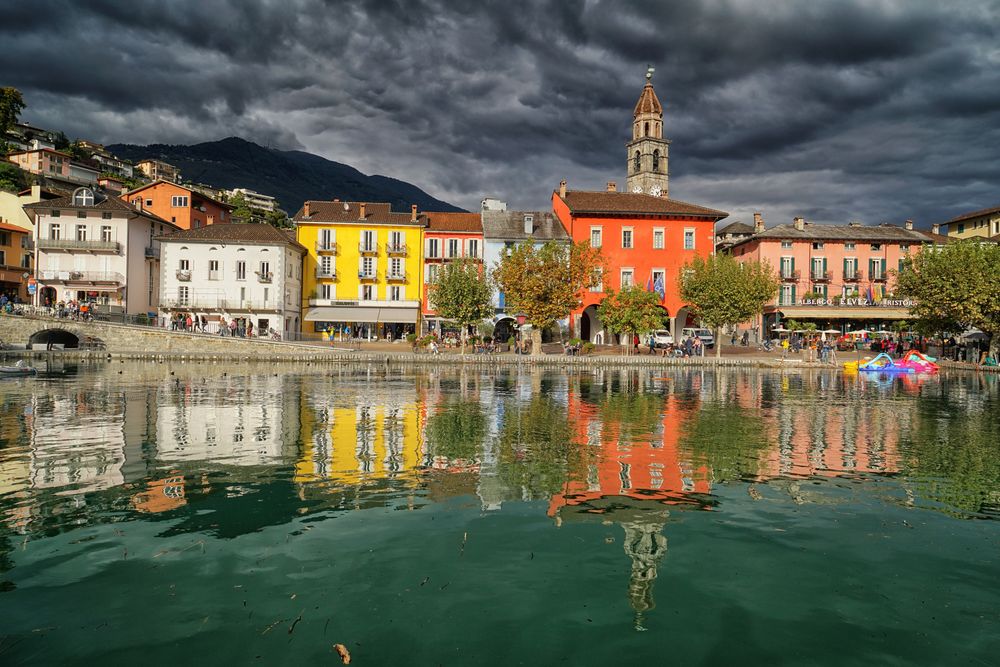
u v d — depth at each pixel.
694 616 5.42
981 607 5.65
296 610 5.40
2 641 4.82
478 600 5.65
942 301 46.25
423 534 7.37
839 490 9.68
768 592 5.92
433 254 67.38
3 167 82.38
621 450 12.74
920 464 11.66
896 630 5.21
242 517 7.98
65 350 47.97
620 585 6.03
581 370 41.69
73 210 62.81
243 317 62.66
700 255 62.72
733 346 65.62
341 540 7.14
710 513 8.40
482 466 11.09
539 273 50.69
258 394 23.64
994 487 9.92
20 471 10.49
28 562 6.41
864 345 63.38
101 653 4.66
